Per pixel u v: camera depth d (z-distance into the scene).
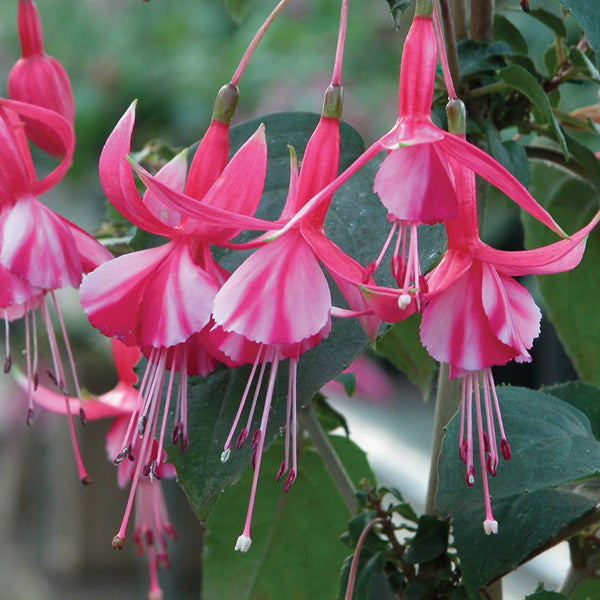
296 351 0.73
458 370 0.73
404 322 0.88
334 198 0.76
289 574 0.91
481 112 0.80
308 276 0.72
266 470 0.90
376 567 0.81
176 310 0.72
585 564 0.83
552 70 0.85
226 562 0.91
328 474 0.90
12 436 3.44
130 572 2.89
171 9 2.56
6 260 0.75
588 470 0.75
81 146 2.44
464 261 0.72
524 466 0.75
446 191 0.71
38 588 2.89
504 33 0.84
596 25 0.75
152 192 0.73
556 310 0.90
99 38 2.54
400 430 2.42
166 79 2.50
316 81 2.38
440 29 0.72
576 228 0.89
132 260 0.73
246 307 0.72
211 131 0.74
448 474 0.75
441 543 0.79
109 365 1.98
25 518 3.47
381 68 2.41
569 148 0.81
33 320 0.77
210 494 0.74
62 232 0.76
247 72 2.40
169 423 0.75
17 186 0.76
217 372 0.75
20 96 0.80
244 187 0.73
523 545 0.78
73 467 2.79
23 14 0.80
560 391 0.84
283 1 0.74
